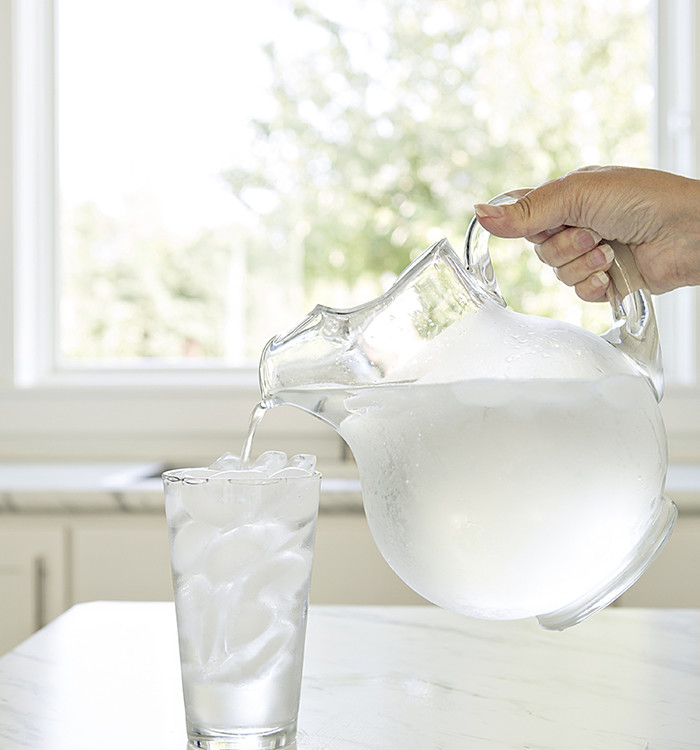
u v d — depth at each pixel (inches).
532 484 18.5
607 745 19.1
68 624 28.9
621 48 69.7
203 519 17.9
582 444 18.7
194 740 18.5
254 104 70.7
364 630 28.5
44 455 66.6
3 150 67.1
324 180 70.7
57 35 70.4
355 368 19.5
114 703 21.6
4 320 67.2
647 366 21.5
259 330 71.2
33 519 49.1
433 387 19.1
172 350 71.6
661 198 24.3
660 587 48.0
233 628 18.1
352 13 70.0
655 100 68.6
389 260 70.9
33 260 69.6
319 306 20.5
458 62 69.9
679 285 27.0
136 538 48.6
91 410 66.5
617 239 25.1
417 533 19.3
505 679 23.6
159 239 71.5
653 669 24.5
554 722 20.5
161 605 31.4
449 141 70.1
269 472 19.7
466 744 19.1
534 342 19.7
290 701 18.8
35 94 69.7
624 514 19.3
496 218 22.9
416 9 69.8
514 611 20.6
